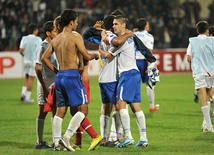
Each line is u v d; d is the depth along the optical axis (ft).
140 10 312.09
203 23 119.96
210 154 94.02
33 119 140.77
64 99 94.63
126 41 98.73
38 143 100.53
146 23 140.15
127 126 99.04
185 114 149.07
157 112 153.28
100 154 92.38
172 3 332.39
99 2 316.81
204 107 118.73
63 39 94.02
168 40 311.88
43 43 98.63
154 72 113.70
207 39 119.03
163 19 315.37
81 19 305.94
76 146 97.76
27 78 181.68
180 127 126.11
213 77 118.93
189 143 105.29
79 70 97.50
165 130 121.70
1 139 110.73
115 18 98.78
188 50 120.47
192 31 306.55
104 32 98.27
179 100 182.19
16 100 185.98
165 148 99.55
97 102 176.04
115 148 98.89
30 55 178.60
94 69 275.80
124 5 313.53
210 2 344.28
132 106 100.58
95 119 139.03
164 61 284.61
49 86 98.78
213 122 135.85
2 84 243.60
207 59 118.73
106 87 100.53
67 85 92.89
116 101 99.91
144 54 103.14
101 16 303.48
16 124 132.05
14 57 271.69
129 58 98.99
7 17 292.61
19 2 302.04
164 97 190.60
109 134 107.14
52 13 297.12
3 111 156.97
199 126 127.54
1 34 290.56
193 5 319.88
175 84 235.40
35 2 315.58
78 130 98.99
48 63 95.04
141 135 100.78
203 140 108.78
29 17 295.28
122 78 98.53
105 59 100.42
